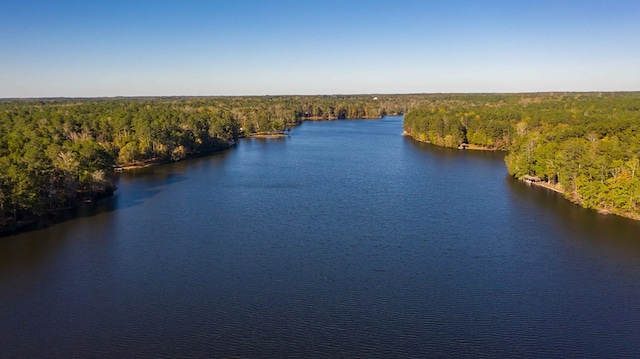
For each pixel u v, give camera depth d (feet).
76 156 409.08
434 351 188.55
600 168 372.79
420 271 255.91
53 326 205.36
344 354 186.70
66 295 231.50
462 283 242.37
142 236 309.63
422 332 200.75
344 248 287.28
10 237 309.42
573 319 209.87
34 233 316.81
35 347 191.21
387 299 226.79
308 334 199.31
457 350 189.16
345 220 339.36
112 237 307.99
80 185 397.60
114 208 374.02
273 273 253.85
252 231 317.22
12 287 239.50
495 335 198.70
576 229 319.47
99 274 253.65
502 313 214.69
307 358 184.44
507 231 316.19
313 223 333.01
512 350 189.16
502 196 406.62
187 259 272.31
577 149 410.31
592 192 362.12
